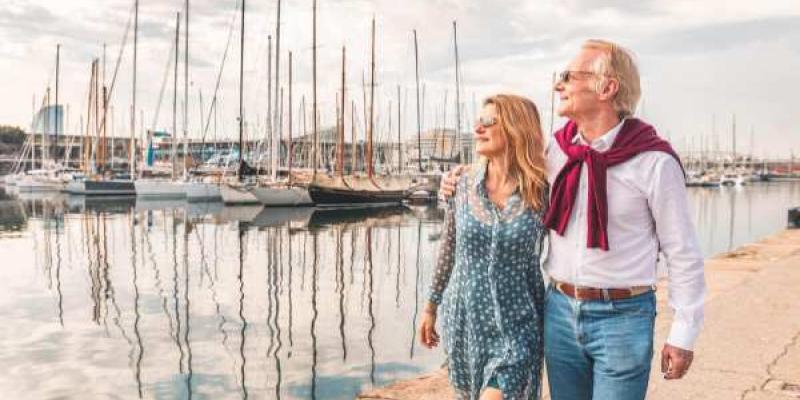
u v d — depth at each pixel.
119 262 21.00
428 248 25.25
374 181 50.53
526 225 2.60
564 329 2.57
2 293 15.31
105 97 64.12
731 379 4.89
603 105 2.48
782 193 96.44
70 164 81.31
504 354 2.63
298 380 8.34
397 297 14.66
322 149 66.00
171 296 14.86
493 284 2.64
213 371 8.80
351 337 10.62
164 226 34.38
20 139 138.75
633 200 2.40
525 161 2.59
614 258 2.44
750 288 8.67
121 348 10.12
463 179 2.78
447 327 2.78
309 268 19.67
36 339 10.75
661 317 6.91
